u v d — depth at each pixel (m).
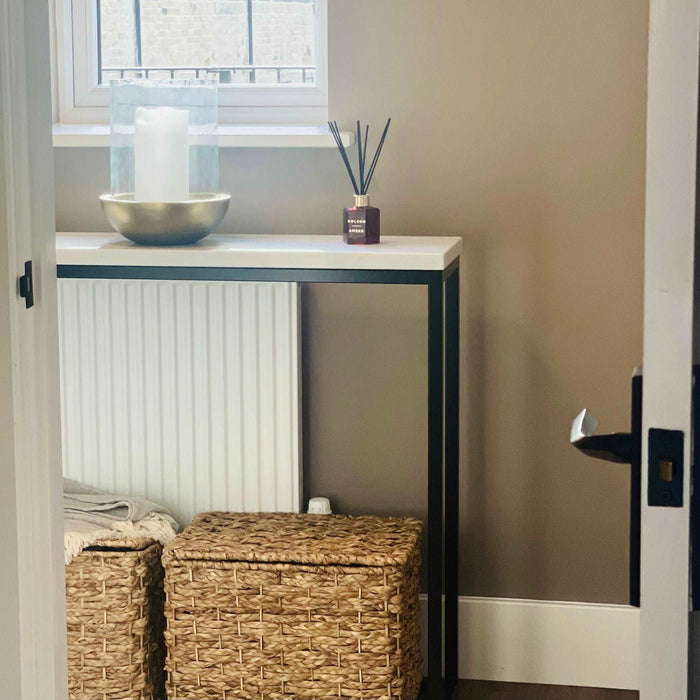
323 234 2.67
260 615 2.37
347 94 2.60
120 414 2.69
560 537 2.68
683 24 0.81
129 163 2.37
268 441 2.66
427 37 2.55
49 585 1.42
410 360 2.67
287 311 2.60
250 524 2.54
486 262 2.62
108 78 2.84
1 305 1.30
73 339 2.67
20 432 1.34
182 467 2.69
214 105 2.39
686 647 0.85
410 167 2.61
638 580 0.91
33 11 1.33
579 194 2.56
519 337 2.63
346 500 2.74
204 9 2.80
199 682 2.41
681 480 0.84
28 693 1.38
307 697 2.38
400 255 2.18
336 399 2.71
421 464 2.70
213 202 2.30
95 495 2.68
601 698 2.63
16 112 1.29
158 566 2.50
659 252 0.83
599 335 2.60
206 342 2.63
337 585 2.33
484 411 2.67
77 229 2.73
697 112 0.81
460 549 2.72
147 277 2.26
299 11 2.77
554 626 2.70
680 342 0.83
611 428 2.63
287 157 2.65
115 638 2.42
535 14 2.52
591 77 2.52
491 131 2.57
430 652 2.25
